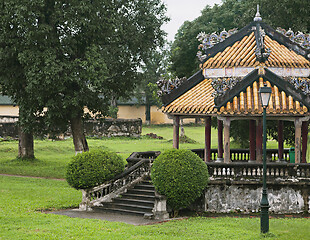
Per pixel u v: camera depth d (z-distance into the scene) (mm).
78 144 34344
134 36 34125
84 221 17344
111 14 31578
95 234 15094
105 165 20094
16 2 28047
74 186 20016
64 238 14516
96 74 29641
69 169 20109
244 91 20375
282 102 19828
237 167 19453
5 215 18375
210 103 21203
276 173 19359
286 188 19422
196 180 18141
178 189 17938
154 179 18375
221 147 24219
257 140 21125
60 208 20672
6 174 32094
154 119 78188
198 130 68812
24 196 23125
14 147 46375
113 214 19312
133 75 35344
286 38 23781
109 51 33156
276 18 34469
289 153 24047
